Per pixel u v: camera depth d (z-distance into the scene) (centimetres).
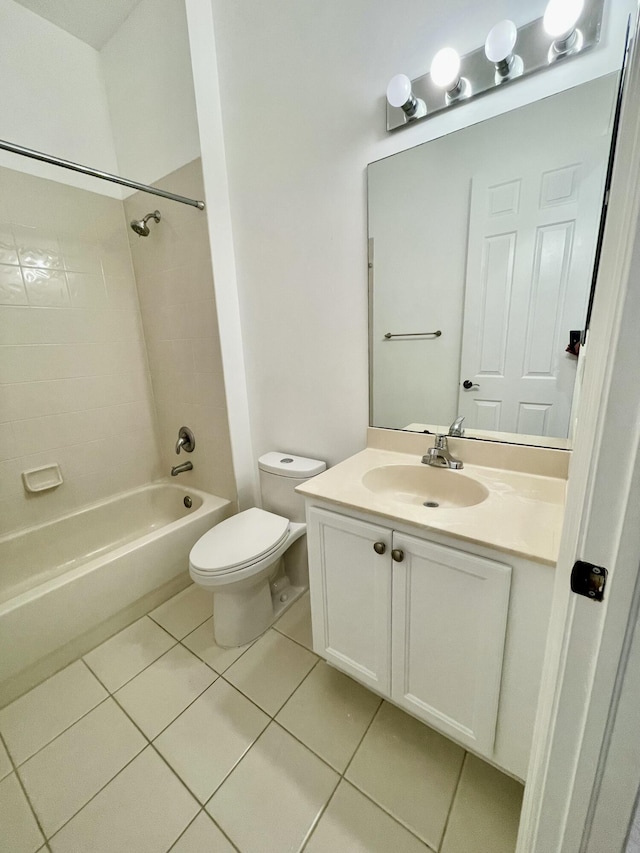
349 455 160
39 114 163
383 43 113
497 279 110
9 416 167
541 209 100
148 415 224
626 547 40
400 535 93
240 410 190
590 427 44
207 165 156
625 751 45
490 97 100
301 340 161
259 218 158
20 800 97
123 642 149
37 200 167
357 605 109
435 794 95
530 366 110
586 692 47
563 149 94
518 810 91
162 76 157
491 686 86
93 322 193
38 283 171
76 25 165
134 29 161
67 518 187
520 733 86
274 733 112
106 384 202
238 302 178
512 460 116
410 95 107
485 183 106
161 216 178
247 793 97
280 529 152
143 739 112
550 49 89
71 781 101
